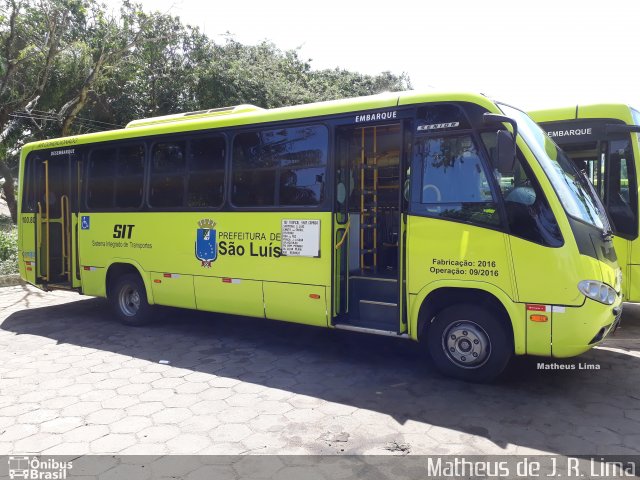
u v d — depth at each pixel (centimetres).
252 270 582
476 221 453
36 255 792
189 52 2127
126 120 2088
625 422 395
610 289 437
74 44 1686
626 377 489
